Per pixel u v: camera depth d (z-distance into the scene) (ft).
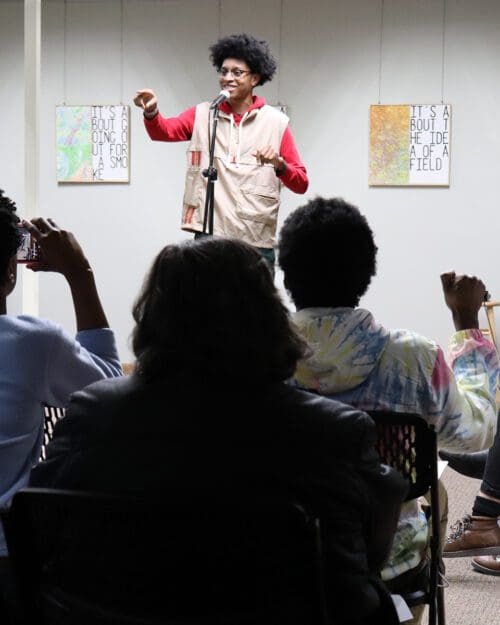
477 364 6.35
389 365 5.86
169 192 23.91
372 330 5.85
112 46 23.89
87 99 24.03
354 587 4.17
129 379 4.44
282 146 16.96
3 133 24.47
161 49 23.71
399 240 23.03
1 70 24.36
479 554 10.78
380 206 23.07
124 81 23.86
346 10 22.94
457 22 22.58
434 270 22.94
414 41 22.76
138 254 24.03
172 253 4.47
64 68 24.07
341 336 5.81
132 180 24.00
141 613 4.01
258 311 4.35
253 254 4.47
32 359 5.57
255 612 3.94
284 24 23.17
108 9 23.85
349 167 23.12
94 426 4.30
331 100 23.11
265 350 4.30
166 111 23.75
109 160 23.99
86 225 24.14
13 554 4.21
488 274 22.74
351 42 22.98
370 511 4.31
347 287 5.95
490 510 10.76
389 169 22.93
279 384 4.32
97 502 3.91
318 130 23.20
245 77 16.89
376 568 4.67
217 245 4.44
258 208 16.87
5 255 5.82
